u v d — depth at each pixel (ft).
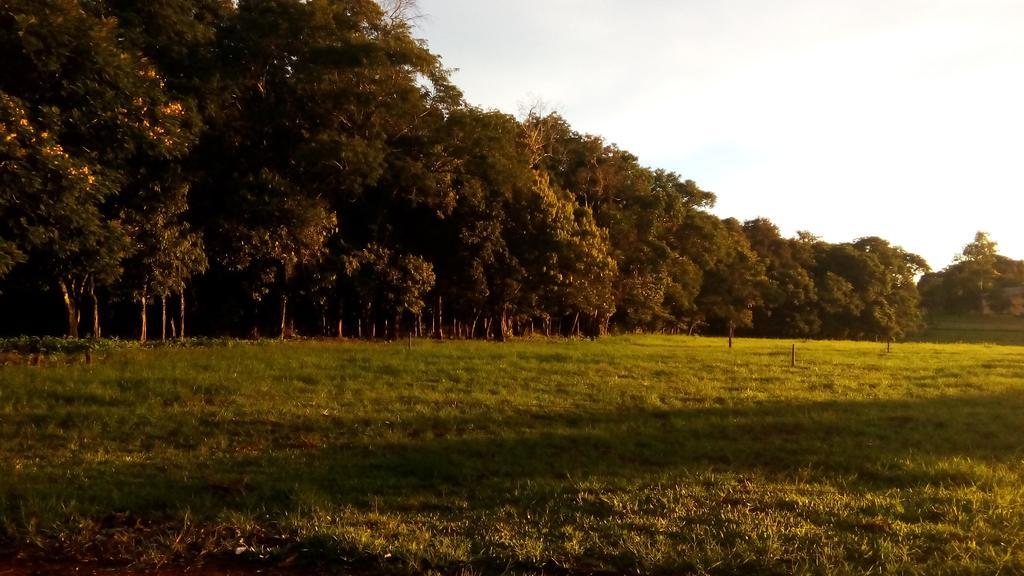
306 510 18.80
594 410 36.88
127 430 29.07
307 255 83.41
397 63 84.07
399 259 95.14
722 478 23.48
